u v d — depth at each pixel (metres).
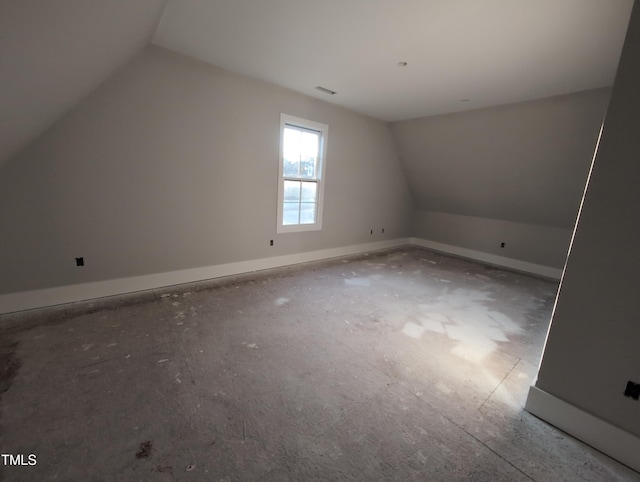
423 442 1.39
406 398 1.68
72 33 1.43
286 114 3.72
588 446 1.41
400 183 5.75
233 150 3.36
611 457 1.35
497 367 2.03
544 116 3.47
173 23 2.22
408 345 2.26
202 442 1.32
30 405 1.48
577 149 3.49
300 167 4.14
